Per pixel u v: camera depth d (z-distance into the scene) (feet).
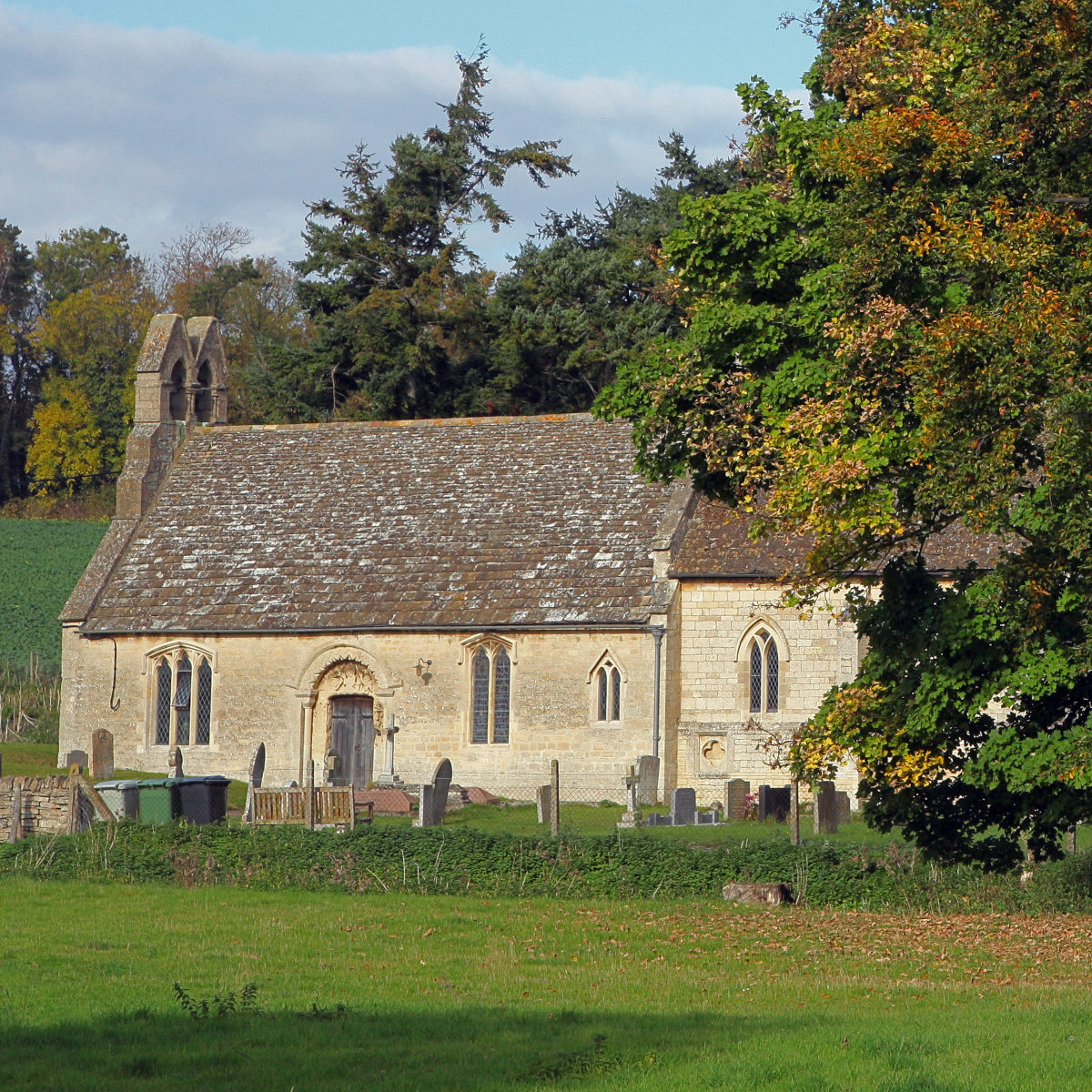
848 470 111.75
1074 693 117.80
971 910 126.21
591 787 234.99
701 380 131.13
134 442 281.13
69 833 156.97
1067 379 101.24
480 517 260.01
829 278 117.60
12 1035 76.48
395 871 138.51
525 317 377.50
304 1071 69.31
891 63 122.31
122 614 260.01
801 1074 66.59
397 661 246.27
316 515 269.44
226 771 253.03
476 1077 67.87
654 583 237.66
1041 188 111.86
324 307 401.08
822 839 158.40
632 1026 79.92
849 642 228.02
